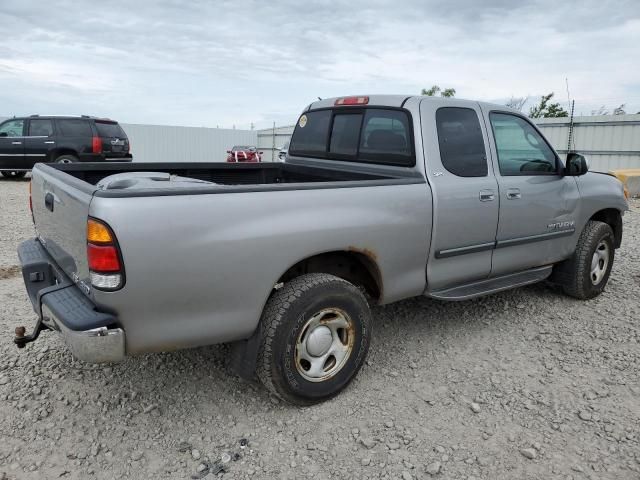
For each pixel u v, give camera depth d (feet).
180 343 9.11
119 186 9.39
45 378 11.46
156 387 11.31
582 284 16.52
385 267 11.39
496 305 16.44
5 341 13.21
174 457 9.17
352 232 10.55
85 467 8.86
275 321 9.83
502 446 9.57
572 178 15.79
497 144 13.71
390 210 11.21
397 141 12.82
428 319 15.25
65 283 9.70
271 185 9.71
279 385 10.05
